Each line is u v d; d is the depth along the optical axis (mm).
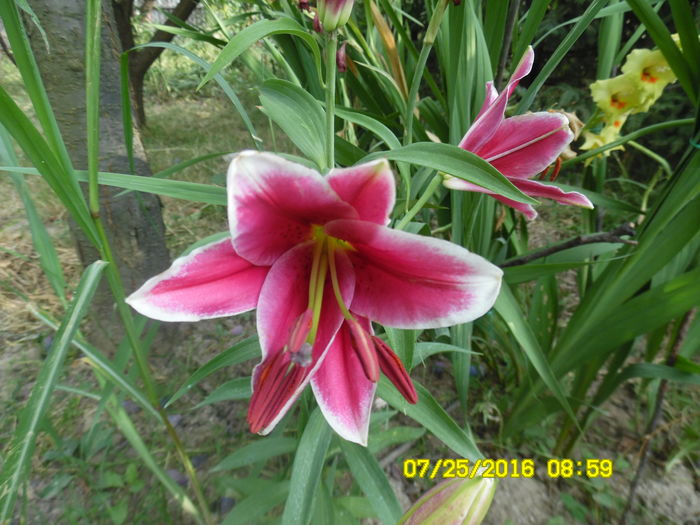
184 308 231
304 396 454
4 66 1845
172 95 2252
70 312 263
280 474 512
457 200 533
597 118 508
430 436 680
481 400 745
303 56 567
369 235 224
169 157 1452
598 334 533
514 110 461
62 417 653
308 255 254
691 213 456
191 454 621
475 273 217
